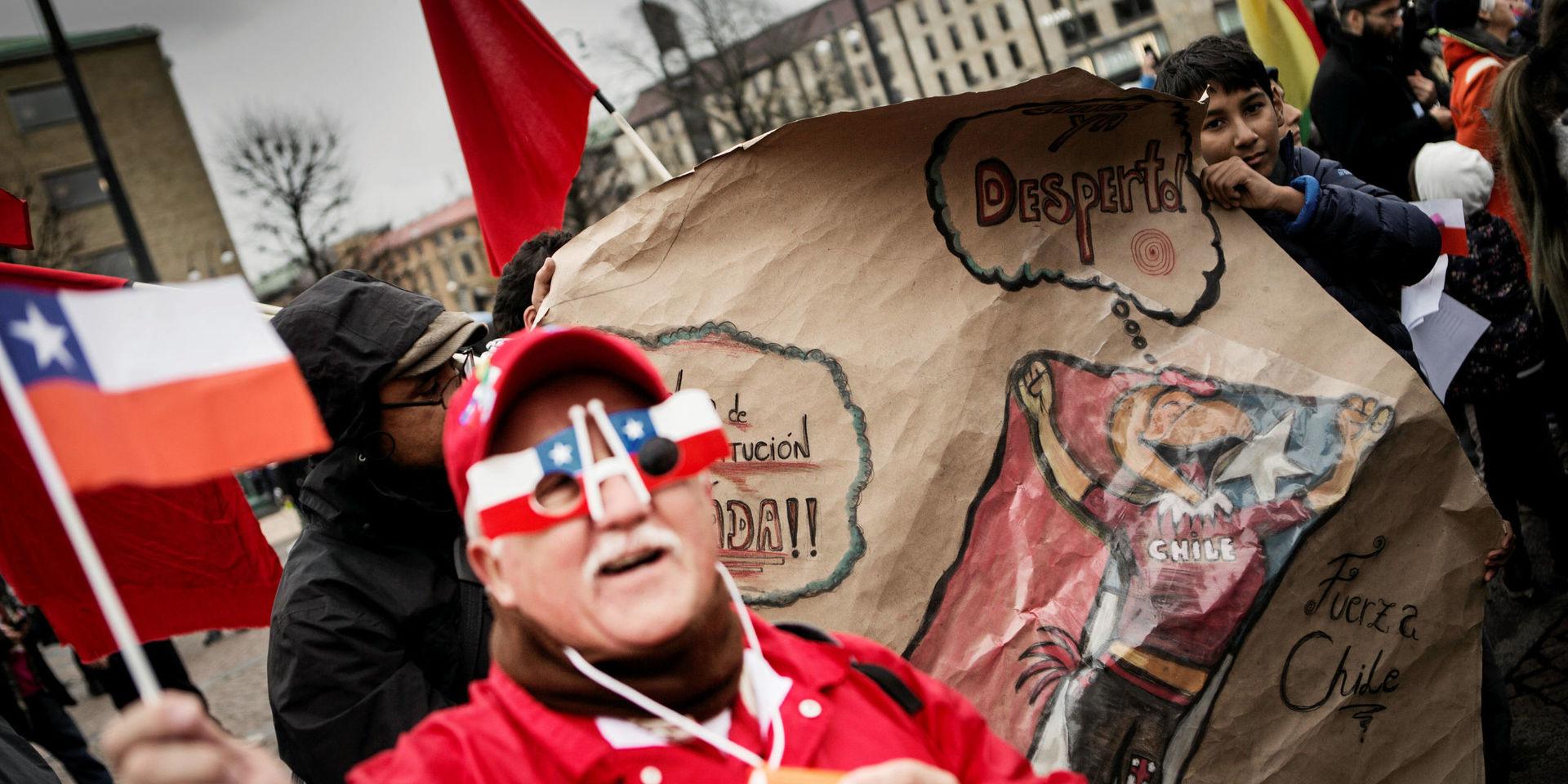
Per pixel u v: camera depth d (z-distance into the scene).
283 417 0.88
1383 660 1.82
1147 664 1.74
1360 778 1.80
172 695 0.81
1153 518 1.79
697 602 0.98
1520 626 3.63
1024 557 1.78
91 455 0.82
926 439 1.79
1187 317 1.89
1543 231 3.09
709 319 1.81
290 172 32.81
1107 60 41.09
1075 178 1.88
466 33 2.86
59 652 10.81
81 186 41.84
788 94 37.62
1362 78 4.39
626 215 1.84
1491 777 2.35
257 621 2.15
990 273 1.84
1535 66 3.00
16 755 2.18
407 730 1.67
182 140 42.91
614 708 1.00
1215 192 1.94
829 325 1.81
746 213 1.82
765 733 1.06
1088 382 1.84
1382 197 2.53
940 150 1.82
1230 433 1.83
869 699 1.15
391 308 1.84
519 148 2.87
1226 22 39.09
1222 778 1.75
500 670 1.06
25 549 1.97
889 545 1.77
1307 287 1.91
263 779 0.83
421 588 1.78
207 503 2.07
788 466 1.80
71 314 0.84
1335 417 1.84
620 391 1.05
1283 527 1.79
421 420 1.82
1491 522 1.87
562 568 0.97
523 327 2.44
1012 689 1.74
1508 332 3.44
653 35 34.88
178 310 0.87
